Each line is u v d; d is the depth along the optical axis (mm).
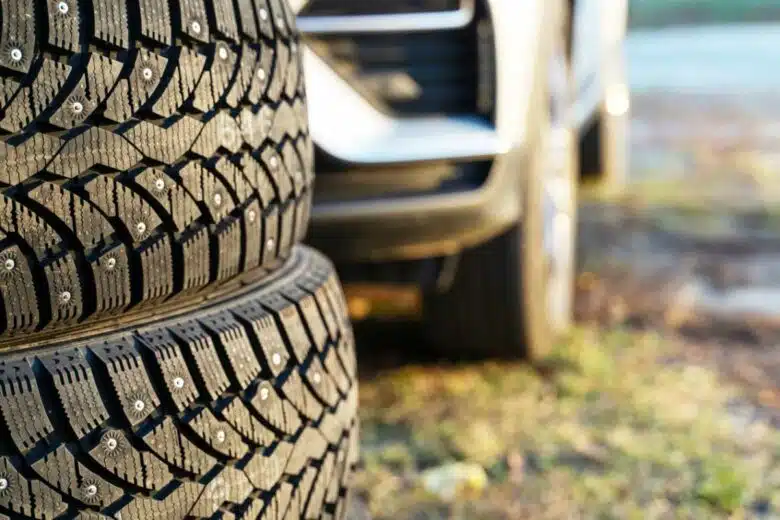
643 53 15367
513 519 2254
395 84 2357
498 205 2459
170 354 1227
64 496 1149
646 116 9539
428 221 2340
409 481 2424
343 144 2230
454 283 2867
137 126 1199
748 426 2746
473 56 2400
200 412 1251
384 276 2715
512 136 2434
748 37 17078
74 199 1160
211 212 1285
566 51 3430
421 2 2342
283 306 1397
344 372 1528
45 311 1162
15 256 1134
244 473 1306
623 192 5996
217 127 1283
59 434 1146
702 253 4645
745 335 3518
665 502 2320
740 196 5859
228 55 1303
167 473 1225
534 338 2998
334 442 1484
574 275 4273
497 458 2535
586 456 2551
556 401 2873
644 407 2848
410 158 2291
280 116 1413
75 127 1156
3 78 1115
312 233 2275
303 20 2230
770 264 4453
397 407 2828
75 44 1153
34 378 1139
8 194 1122
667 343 3410
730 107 9891
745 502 2324
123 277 1210
